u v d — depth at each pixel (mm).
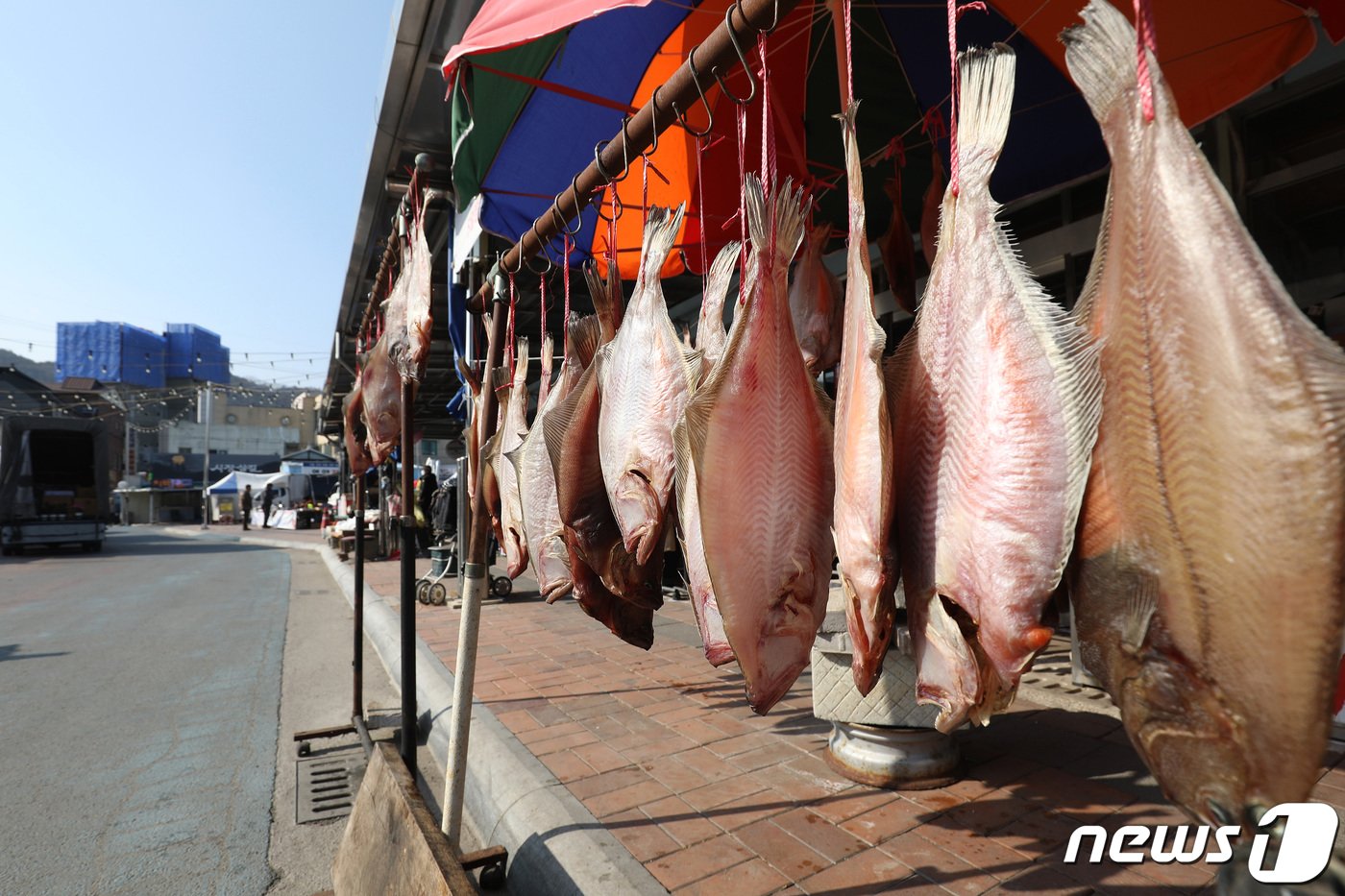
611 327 2311
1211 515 820
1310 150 3861
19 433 19578
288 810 3641
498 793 3293
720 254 1987
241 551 20344
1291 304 795
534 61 3746
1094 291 1013
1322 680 746
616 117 4449
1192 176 883
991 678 1118
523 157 4371
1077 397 990
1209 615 821
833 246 6145
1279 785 776
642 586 2092
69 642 7820
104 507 20750
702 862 2512
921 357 1208
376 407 3459
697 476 1390
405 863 1753
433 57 5516
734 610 1372
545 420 2189
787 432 1438
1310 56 3816
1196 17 3199
